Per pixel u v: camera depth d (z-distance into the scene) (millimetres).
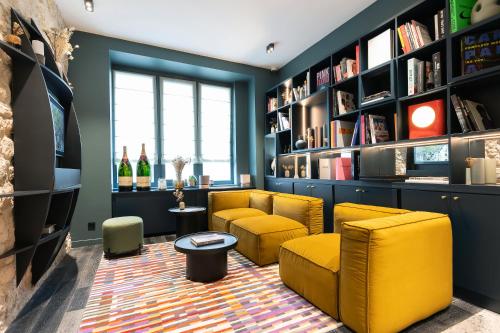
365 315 1328
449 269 1648
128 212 3742
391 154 2682
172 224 4016
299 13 3059
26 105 1739
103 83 3463
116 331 1499
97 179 3389
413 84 2234
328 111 3156
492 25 1737
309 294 1746
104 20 3135
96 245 3301
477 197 1712
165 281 2174
